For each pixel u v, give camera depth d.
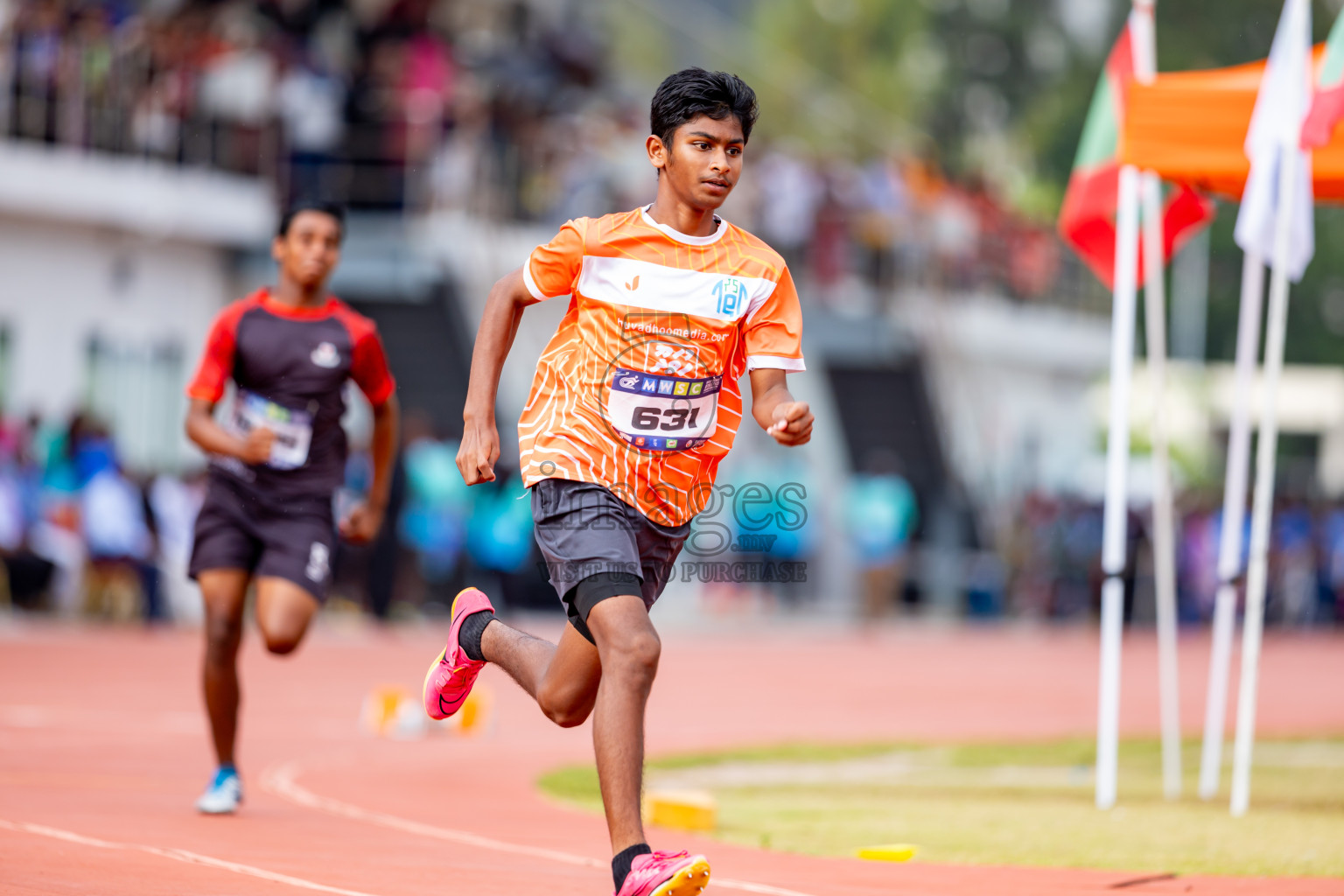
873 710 40.72
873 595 72.88
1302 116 22.09
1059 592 85.94
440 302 70.88
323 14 71.75
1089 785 26.42
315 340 19.73
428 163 70.56
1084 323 104.75
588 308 13.33
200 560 19.52
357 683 41.16
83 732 28.70
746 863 17.02
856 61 155.75
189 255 69.81
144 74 66.00
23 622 52.91
